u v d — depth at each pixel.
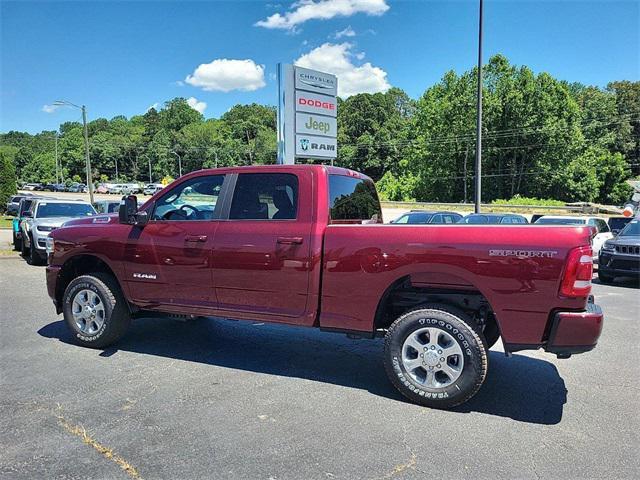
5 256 14.26
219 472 2.86
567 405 3.94
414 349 3.89
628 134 86.88
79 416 3.58
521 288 3.55
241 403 3.87
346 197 4.80
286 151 18.41
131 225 5.08
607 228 14.56
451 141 61.41
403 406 3.86
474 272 3.67
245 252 4.43
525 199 50.34
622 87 92.50
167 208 5.00
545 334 3.55
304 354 5.22
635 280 11.92
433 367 3.82
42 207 13.55
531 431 3.44
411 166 67.31
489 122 58.88
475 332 3.71
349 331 4.16
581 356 5.34
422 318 3.83
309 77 18.78
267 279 4.36
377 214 5.60
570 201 57.66
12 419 3.52
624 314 7.80
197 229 4.71
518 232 3.60
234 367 4.76
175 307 4.87
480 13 16.45
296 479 2.79
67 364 4.75
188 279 4.73
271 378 4.47
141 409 3.72
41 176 120.31
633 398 4.11
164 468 2.89
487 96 57.72
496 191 61.22
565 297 3.45
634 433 3.43
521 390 4.26
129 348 5.33
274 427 3.45
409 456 3.06
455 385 3.73
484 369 3.69
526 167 59.31
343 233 4.11
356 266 4.03
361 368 4.79
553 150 56.84
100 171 123.88
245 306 4.53
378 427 3.47
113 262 5.12
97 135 129.62
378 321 4.16
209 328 6.26
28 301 7.74
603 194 62.97
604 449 3.19
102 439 3.24
